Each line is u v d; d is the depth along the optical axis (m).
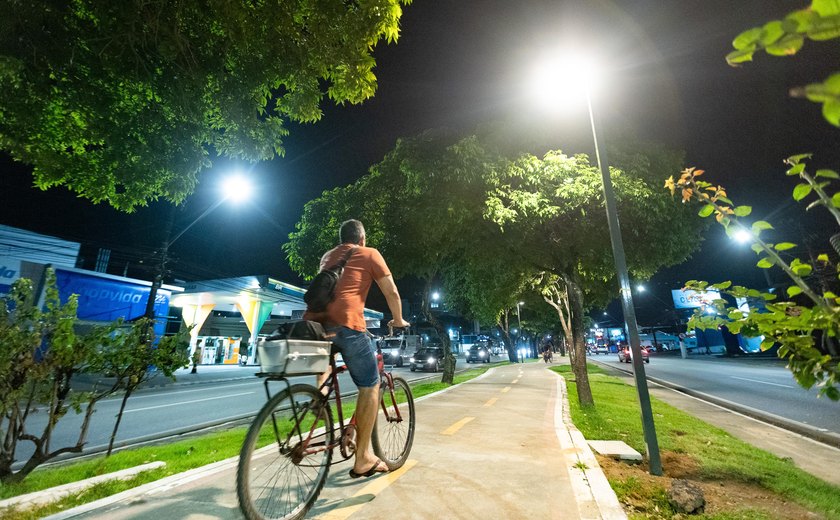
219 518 2.93
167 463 4.96
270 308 31.47
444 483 3.74
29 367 4.17
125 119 4.96
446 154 9.55
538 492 3.57
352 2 4.93
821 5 0.80
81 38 4.30
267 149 5.91
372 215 13.68
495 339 73.62
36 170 5.24
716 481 4.75
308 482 3.08
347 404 10.02
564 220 9.74
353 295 3.19
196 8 4.48
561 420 7.22
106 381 15.20
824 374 1.51
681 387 16.56
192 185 5.68
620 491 3.95
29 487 4.14
